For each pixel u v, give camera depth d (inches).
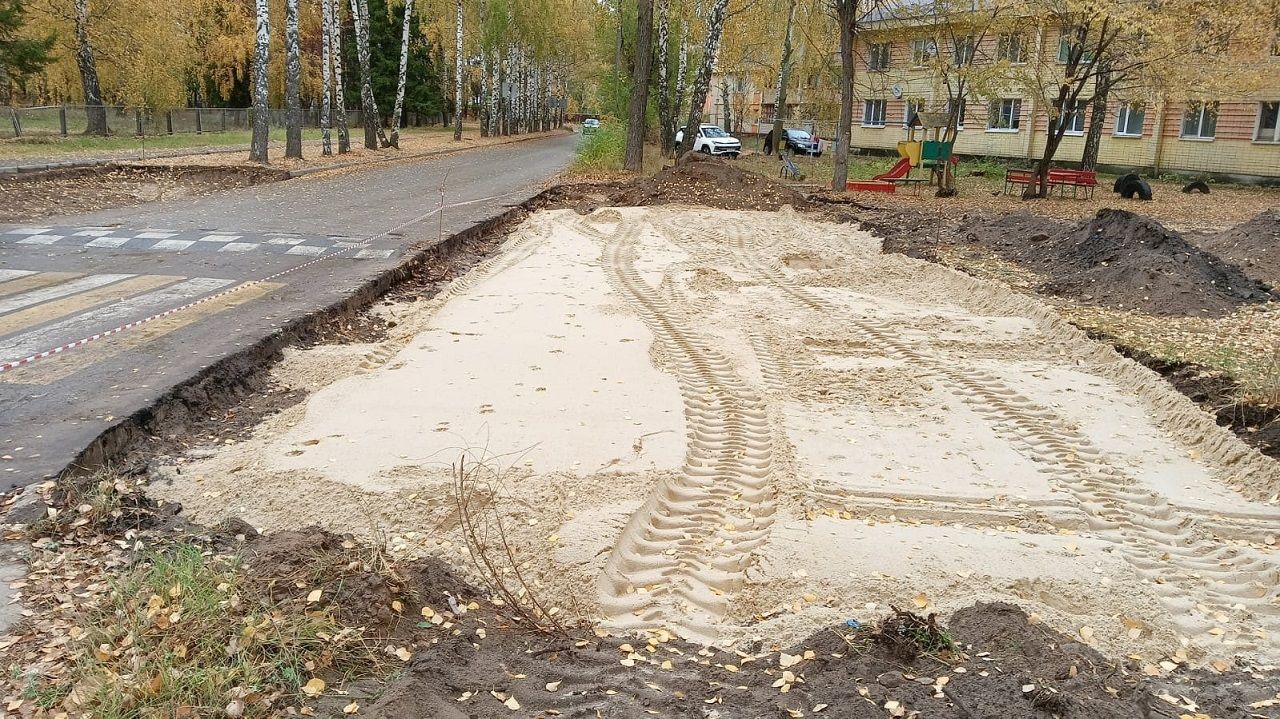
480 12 1918.1
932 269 516.1
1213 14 871.7
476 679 139.9
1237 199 960.9
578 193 863.7
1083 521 210.4
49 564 163.2
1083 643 156.8
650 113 1354.6
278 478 214.1
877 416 277.6
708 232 658.8
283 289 396.2
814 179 1123.3
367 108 1338.6
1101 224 522.9
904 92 1566.2
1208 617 171.3
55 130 1103.0
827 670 146.4
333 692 130.5
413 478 215.3
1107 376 326.3
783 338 365.7
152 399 246.8
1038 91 922.1
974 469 238.5
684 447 242.1
